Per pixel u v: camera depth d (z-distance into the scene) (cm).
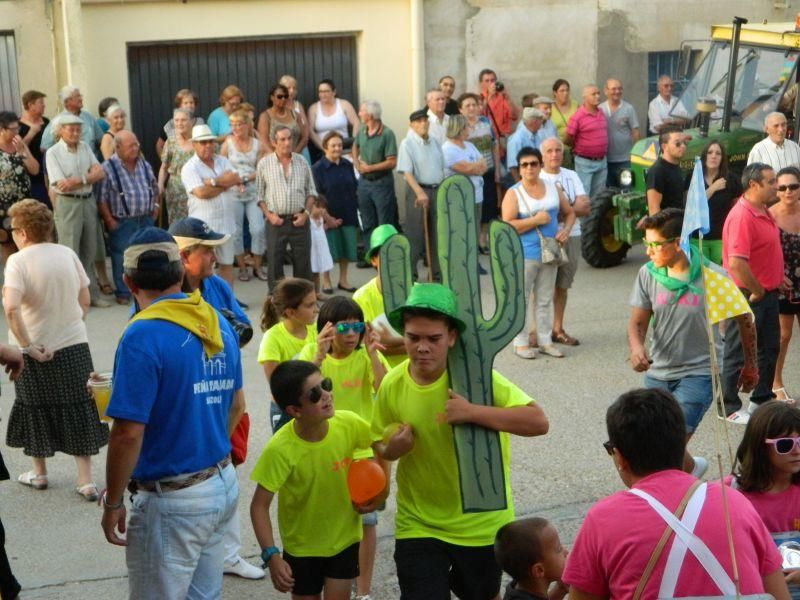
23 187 1181
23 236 693
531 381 947
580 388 923
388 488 487
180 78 1500
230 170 1178
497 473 446
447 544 453
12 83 1435
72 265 702
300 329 616
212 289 588
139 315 440
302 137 1423
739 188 1020
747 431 438
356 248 1326
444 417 448
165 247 446
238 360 471
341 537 496
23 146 1188
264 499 483
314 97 1546
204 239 550
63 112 1238
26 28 1423
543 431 445
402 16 1538
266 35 1505
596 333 1084
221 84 1515
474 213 457
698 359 640
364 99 1551
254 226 1311
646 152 1305
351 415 496
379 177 1334
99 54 1457
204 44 1502
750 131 1280
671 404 349
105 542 657
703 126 1269
